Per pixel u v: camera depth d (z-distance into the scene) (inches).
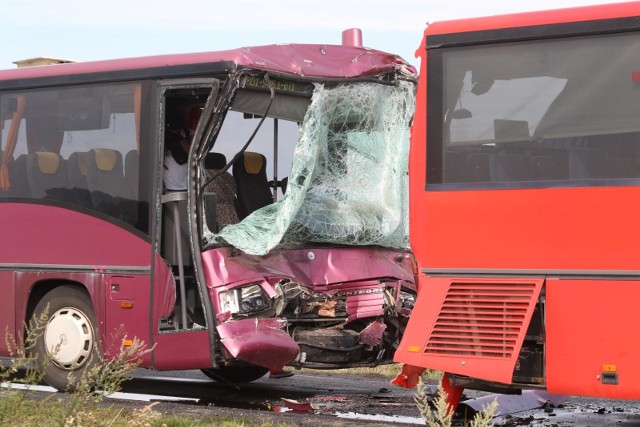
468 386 457.1
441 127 459.5
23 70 580.7
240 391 591.8
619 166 428.8
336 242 555.5
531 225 441.4
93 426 387.2
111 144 545.3
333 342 538.6
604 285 428.1
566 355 433.1
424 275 461.7
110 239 542.0
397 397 563.8
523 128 445.4
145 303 530.3
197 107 534.6
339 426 445.4
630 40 430.6
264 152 547.2
